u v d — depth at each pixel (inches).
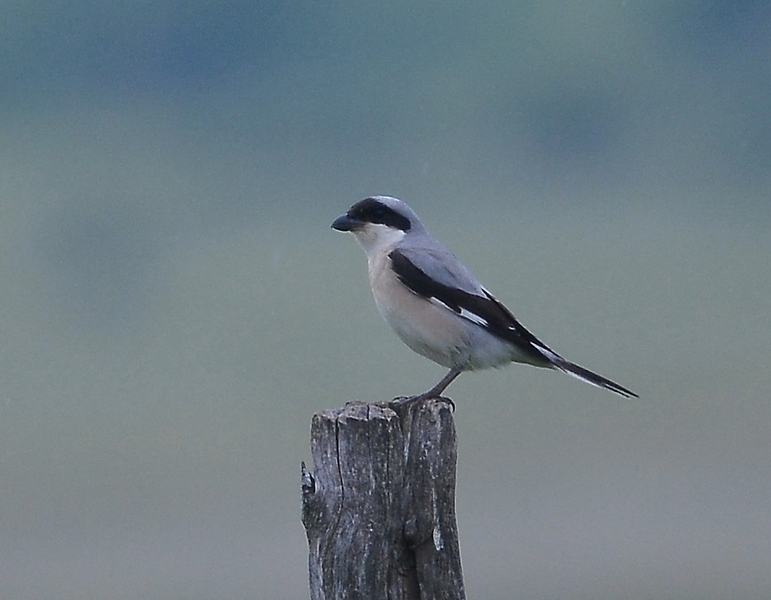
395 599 385.4
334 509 386.9
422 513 386.9
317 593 386.0
